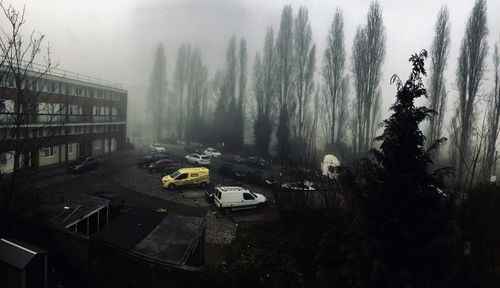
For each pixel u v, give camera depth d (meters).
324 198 13.52
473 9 32.28
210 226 18.89
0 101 14.24
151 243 11.05
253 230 13.54
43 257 9.95
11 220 12.63
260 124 49.91
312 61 47.19
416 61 7.44
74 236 11.65
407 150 7.36
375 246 7.05
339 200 12.86
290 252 11.62
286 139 40.69
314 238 12.66
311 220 13.16
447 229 6.98
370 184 7.60
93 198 15.35
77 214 13.52
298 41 47.31
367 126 39.50
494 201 11.84
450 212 7.19
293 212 13.62
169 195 25.20
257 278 9.45
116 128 49.50
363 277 7.27
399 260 7.22
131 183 28.50
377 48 39.19
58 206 14.44
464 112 31.81
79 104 39.62
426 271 6.96
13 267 9.61
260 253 10.47
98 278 11.12
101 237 11.28
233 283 9.41
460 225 10.67
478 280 7.15
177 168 32.12
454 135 31.56
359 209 7.52
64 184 26.72
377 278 6.82
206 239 16.92
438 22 35.34
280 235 12.44
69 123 34.78
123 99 51.38
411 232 6.98
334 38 44.19
